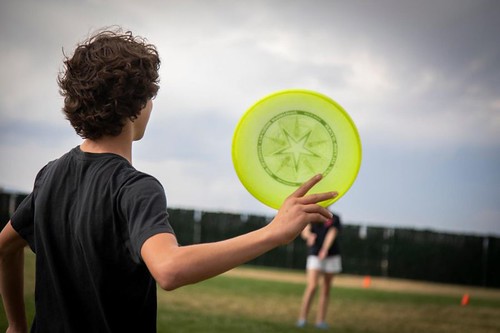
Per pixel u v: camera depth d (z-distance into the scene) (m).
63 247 1.42
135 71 1.46
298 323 6.69
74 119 1.47
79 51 1.49
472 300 11.24
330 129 1.48
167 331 5.75
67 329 1.39
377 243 15.78
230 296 8.96
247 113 1.49
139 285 1.37
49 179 1.49
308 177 1.48
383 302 9.75
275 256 15.98
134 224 1.26
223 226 16.25
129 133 1.52
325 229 6.78
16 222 1.56
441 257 15.40
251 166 1.48
